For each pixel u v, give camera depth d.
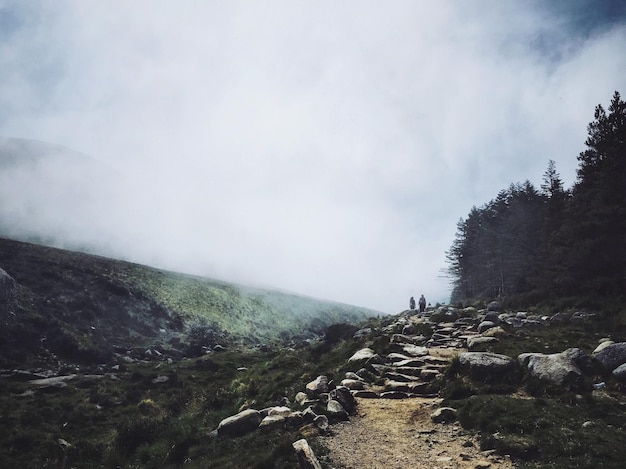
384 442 12.29
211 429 17.44
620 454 9.34
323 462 10.85
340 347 30.22
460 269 75.81
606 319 22.70
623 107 33.47
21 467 17.06
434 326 30.14
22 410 24.73
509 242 53.47
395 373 19.16
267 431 14.33
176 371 37.78
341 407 15.20
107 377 35.38
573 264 30.42
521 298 35.00
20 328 45.31
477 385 15.69
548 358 15.69
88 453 18.56
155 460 15.16
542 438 10.71
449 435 12.34
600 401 12.66
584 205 33.50
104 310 62.19
